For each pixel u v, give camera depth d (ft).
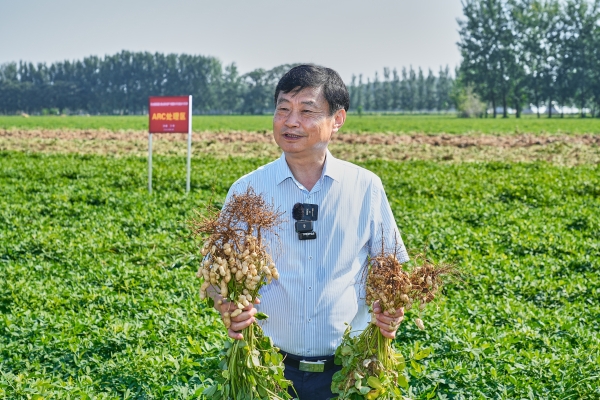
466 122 270.26
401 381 12.67
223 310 11.67
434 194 58.59
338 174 12.50
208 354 22.15
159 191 61.82
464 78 404.16
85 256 36.52
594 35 367.45
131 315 27.30
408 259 12.98
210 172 71.41
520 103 391.24
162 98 57.88
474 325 25.77
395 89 585.22
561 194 59.00
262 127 229.66
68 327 24.61
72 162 83.51
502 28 383.24
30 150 106.32
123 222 45.60
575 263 36.04
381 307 12.00
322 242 12.37
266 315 11.69
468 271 32.76
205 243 11.65
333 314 12.41
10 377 19.93
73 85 613.93
